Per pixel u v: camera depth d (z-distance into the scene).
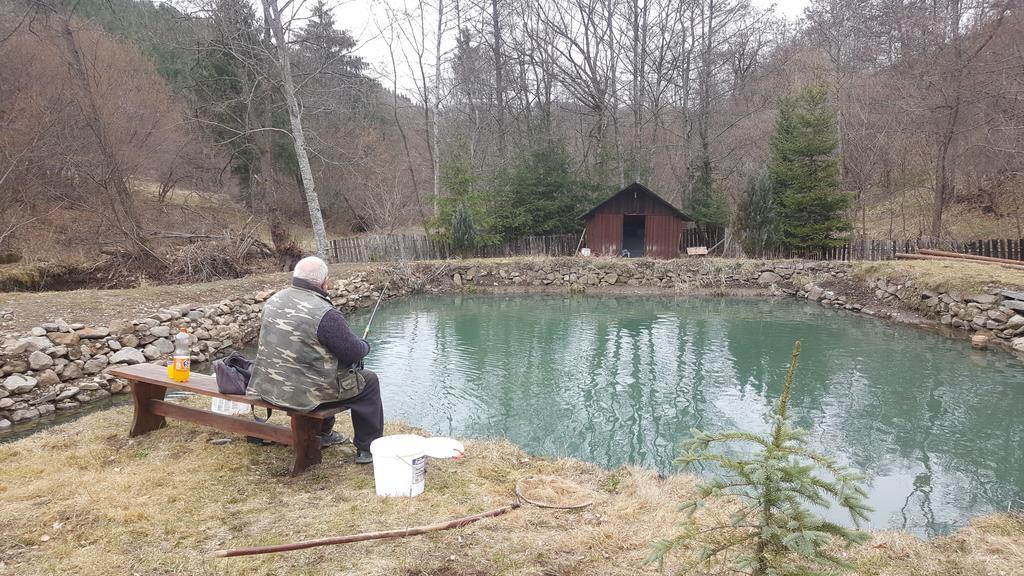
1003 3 19.14
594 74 28.30
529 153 26.00
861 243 19.92
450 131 33.78
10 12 16.16
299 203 31.89
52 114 15.56
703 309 15.83
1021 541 3.70
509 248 23.38
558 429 7.02
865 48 25.95
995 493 5.47
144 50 23.34
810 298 17.45
